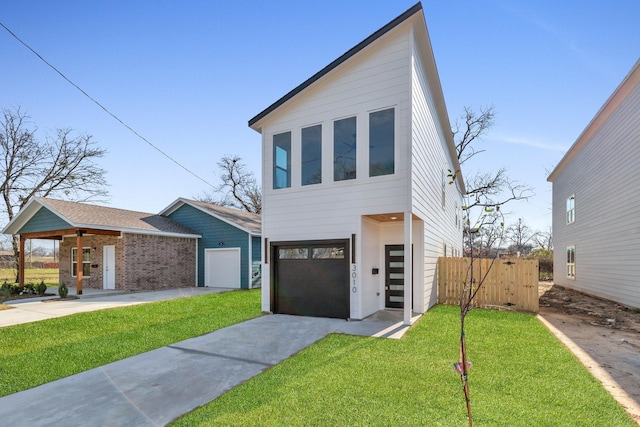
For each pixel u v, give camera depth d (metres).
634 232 10.15
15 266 21.16
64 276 17.27
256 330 6.87
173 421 3.26
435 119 10.36
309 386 3.97
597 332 6.89
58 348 5.80
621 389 3.92
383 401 3.56
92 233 13.48
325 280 8.23
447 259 10.58
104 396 3.86
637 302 9.97
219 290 15.26
